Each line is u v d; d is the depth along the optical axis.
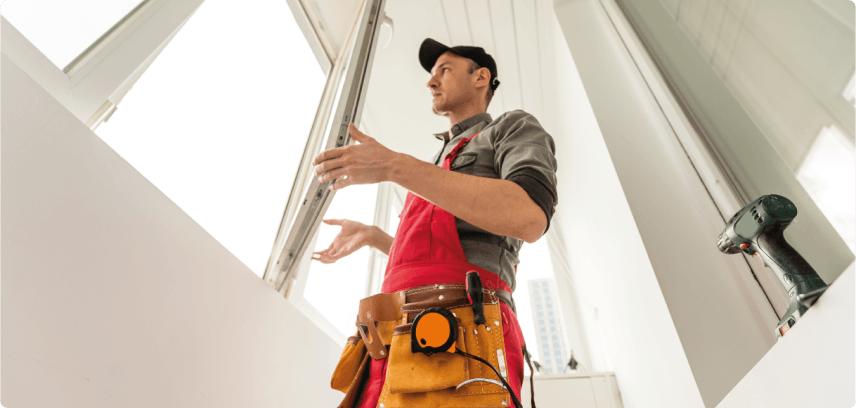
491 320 0.62
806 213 0.88
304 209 0.99
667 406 1.39
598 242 2.24
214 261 0.89
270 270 1.15
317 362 1.33
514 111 0.93
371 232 1.16
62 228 0.54
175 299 0.74
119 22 0.82
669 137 1.54
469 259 0.71
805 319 0.47
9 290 0.46
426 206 0.79
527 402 2.29
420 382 0.56
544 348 5.11
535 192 0.68
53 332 0.50
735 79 1.14
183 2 0.96
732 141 1.22
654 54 1.67
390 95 3.07
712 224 1.33
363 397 0.66
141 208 0.70
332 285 2.20
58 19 0.72
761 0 1.00
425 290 0.66
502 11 2.64
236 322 0.92
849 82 0.73
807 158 0.87
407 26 2.72
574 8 2.43
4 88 0.50
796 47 0.87
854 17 0.71
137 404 0.62
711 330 1.16
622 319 1.91
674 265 1.30
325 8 1.75
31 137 0.52
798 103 0.88
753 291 1.20
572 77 2.25
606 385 2.29
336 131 0.98
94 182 0.61
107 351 0.58
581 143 2.36
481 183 0.67
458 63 1.20
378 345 0.65
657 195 1.47
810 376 0.45
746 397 0.66
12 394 0.45
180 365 0.72
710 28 1.26
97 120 0.78
